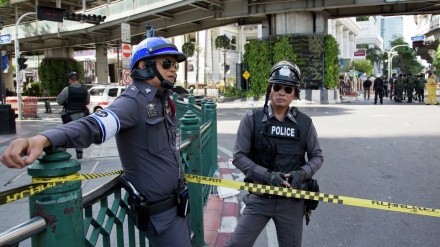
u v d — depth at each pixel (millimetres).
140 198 2084
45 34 36000
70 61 43062
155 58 2129
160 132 2125
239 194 5797
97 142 1783
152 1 27672
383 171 7012
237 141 2764
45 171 1542
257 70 28594
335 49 27562
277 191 2486
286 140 2676
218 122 16000
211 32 56250
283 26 27172
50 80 42250
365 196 5605
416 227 4504
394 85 30125
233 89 33812
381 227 4539
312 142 2748
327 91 26422
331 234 4387
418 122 13633
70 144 1643
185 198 2271
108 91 19000
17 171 7488
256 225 2803
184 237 2252
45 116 21797
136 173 2113
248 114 2785
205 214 4840
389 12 27812
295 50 26844
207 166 5242
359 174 6855
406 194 5645
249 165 2662
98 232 2018
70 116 7805
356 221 4754
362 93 48438
